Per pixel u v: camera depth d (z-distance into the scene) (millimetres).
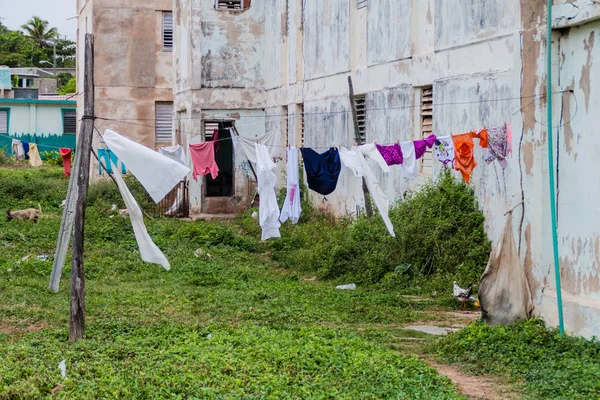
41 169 39031
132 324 11922
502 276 10992
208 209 26766
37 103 47344
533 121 10734
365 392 8633
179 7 28531
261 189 15844
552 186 10445
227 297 14328
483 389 8984
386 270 15945
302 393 8625
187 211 26562
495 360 9914
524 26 10891
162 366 9539
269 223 15922
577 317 10062
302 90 24016
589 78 10086
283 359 9734
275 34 26031
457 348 10461
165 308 13281
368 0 19828
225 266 18188
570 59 10367
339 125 21516
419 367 9539
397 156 14031
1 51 79375
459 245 14969
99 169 31828
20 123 47375
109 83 32188
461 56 15547
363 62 20234
